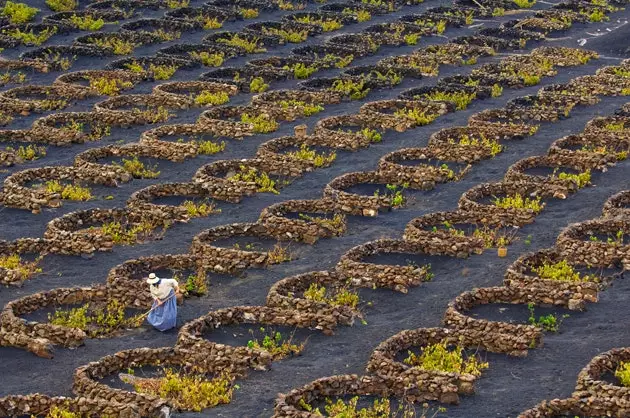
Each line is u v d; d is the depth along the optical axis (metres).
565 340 58.78
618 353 55.19
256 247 71.12
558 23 134.62
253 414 51.25
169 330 60.03
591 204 78.50
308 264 69.00
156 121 99.12
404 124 96.81
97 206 79.31
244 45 123.94
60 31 130.00
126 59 118.19
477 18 140.38
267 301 62.44
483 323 58.81
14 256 69.50
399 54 124.25
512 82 110.75
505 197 79.88
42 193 78.56
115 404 50.16
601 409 50.81
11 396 51.06
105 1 141.75
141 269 67.00
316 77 113.81
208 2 142.38
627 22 136.88
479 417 50.91
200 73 115.69
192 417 50.78
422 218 74.31
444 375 52.66
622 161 87.31
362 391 52.50
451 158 88.12
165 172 86.38
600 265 67.69
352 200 77.25
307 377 54.88
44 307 62.16
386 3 144.50
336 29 134.00
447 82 110.94
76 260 69.88
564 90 107.75
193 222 76.19
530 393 53.19
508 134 93.81
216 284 66.31
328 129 96.06
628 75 112.38
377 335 59.62
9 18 132.38
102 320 60.59
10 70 116.06
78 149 92.19
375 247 69.50
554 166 86.50
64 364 56.31
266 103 102.56
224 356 55.72
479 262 68.69
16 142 93.50
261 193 81.81
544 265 67.06
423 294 64.56
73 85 108.62
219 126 95.12
